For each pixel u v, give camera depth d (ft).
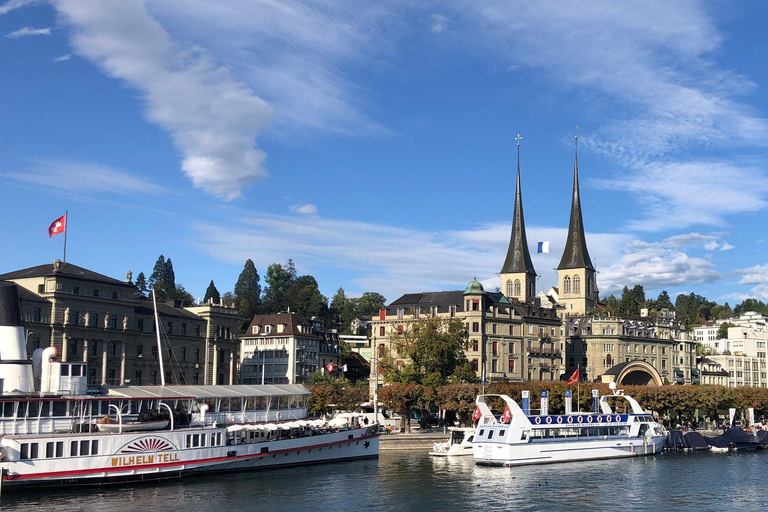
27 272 443.32
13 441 221.66
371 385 551.59
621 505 229.45
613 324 643.86
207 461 259.39
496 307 549.95
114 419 253.24
